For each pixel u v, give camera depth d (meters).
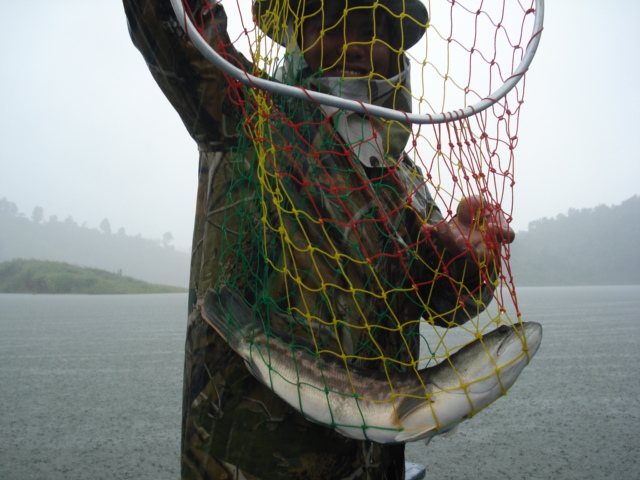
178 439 5.04
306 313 2.08
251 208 2.13
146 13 1.96
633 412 6.00
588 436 5.18
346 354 2.10
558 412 6.04
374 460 2.19
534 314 22.34
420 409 2.02
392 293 2.27
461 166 2.13
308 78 2.27
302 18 2.25
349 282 2.03
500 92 2.10
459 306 2.27
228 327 2.04
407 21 2.53
